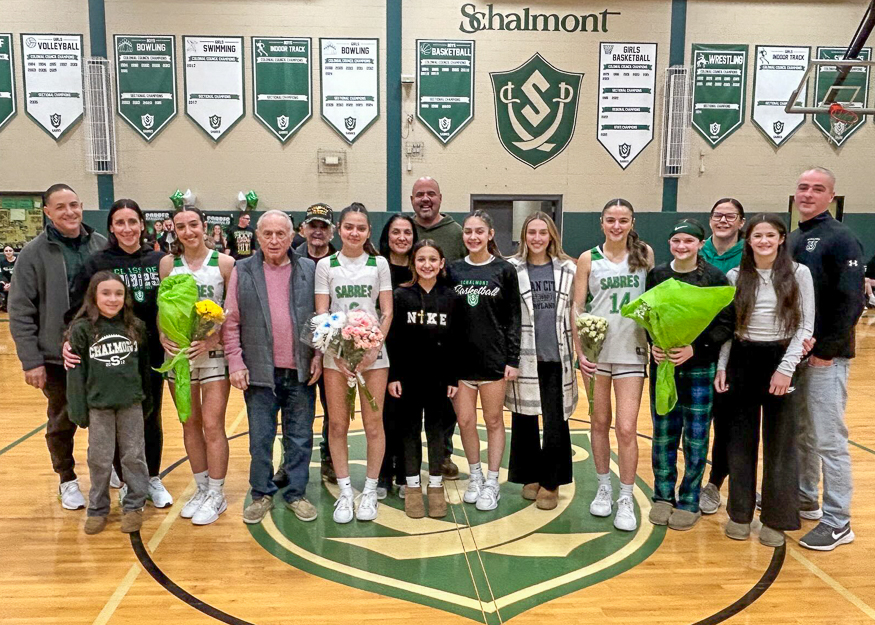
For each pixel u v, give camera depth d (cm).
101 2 966
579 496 385
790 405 316
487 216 346
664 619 260
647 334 333
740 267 323
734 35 1020
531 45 1008
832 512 322
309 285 341
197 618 260
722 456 356
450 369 352
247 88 995
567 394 358
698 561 307
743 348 317
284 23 986
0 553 313
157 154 999
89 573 295
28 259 342
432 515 354
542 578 292
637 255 334
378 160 1020
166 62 981
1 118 985
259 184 1013
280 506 370
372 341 313
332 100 1003
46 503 371
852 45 886
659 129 1032
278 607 268
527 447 368
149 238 999
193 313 318
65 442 364
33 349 344
